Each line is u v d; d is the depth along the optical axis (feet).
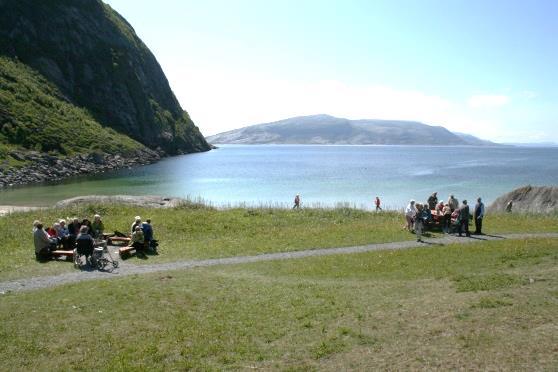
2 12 431.43
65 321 49.06
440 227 106.93
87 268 73.67
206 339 44.19
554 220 117.50
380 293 56.03
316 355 39.68
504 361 35.17
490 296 48.91
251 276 67.67
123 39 565.12
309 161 581.53
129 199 140.97
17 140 325.62
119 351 41.91
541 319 41.65
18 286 63.41
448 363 35.86
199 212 124.67
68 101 432.25
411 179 319.06
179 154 594.65
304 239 95.66
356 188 265.13
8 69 388.57
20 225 105.91
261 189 262.47
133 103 515.09
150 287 60.80
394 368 36.06
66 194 232.32
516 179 317.01
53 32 464.65
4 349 42.52
